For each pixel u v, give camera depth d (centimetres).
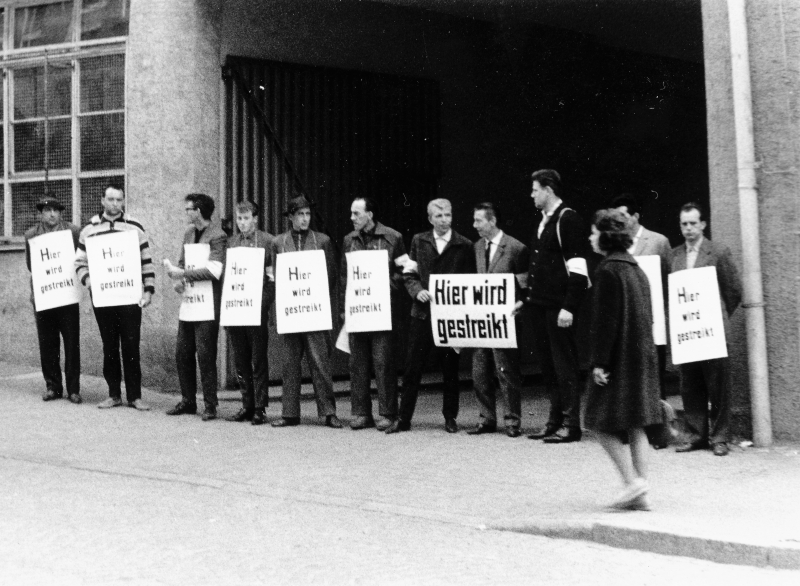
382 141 1383
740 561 561
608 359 633
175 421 1016
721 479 735
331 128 1324
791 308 847
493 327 920
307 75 1300
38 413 1040
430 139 1442
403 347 1366
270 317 1220
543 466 793
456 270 945
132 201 1205
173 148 1178
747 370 866
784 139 850
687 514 631
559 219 885
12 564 546
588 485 727
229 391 1196
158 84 1184
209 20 1196
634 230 884
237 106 1230
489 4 1370
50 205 1100
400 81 1406
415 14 1420
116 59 1239
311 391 1246
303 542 600
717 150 888
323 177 1316
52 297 1086
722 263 844
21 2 1290
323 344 998
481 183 1516
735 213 877
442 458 829
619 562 566
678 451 844
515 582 524
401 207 1407
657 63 1748
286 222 1273
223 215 1209
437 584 518
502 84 1541
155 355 1190
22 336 1288
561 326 862
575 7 1373
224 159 1216
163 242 1180
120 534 613
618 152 1739
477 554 577
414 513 666
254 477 771
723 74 882
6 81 1298
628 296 639
